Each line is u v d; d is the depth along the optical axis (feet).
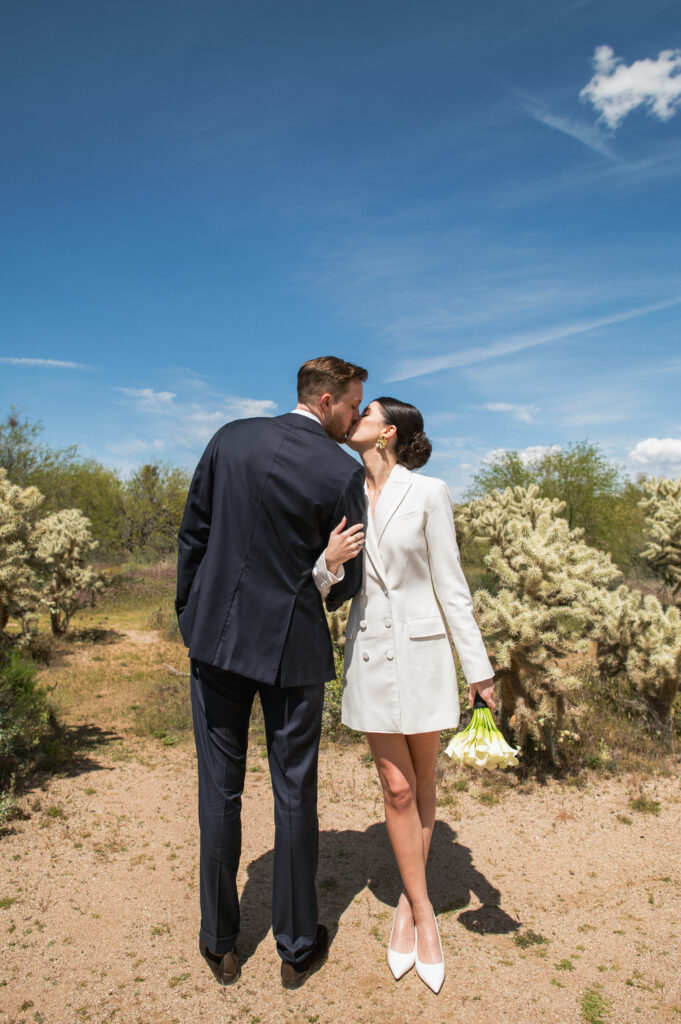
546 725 14.03
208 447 7.70
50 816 11.94
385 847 10.88
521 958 7.88
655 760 14.82
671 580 31.04
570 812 12.17
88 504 102.89
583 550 15.14
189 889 9.48
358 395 8.03
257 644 7.17
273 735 7.55
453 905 9.15
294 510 7.18
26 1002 7.05
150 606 51.57
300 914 7.43
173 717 19.20
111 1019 6.84
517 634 13.67
